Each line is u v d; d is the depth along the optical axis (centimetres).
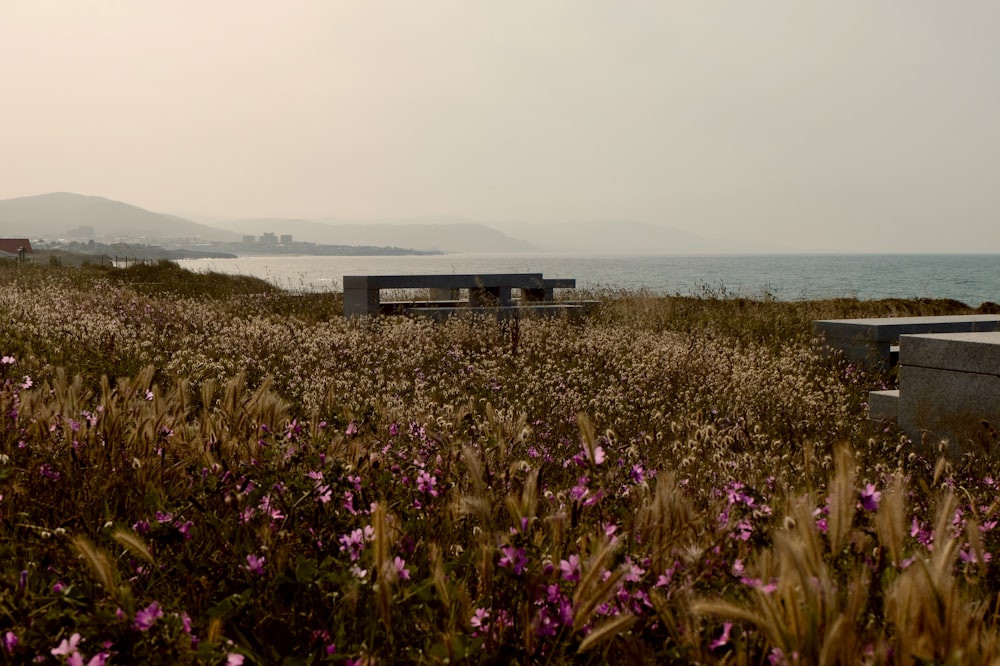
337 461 421
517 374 1119
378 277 1816
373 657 251
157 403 493
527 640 262
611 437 523
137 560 343
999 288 7244
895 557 283
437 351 1288
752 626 255
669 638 264
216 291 2680
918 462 599
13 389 573
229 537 350
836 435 800
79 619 253
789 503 325
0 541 343
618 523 353
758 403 926
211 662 243
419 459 468
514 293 3072
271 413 504
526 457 534
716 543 327
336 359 1170
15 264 3478
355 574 285
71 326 1248
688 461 538
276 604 298
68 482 421
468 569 333
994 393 740
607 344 1290
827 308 2172
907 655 220
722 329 1644
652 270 15325
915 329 1223
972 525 300
